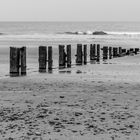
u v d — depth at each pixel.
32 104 14.48
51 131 10.72
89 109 13.54
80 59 33.19
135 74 24.42
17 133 10.52
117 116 12.47
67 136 10.27
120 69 27.88
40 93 17.03
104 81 20.89
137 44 67.88
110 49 41.59
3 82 20.77
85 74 24.58
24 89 18.25
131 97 15.97
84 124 11.48
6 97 16.00
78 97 15.96
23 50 24.80
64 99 15.52
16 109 13.55
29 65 31.80
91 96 16.19
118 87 18.75
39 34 135.62
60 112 13.05
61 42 72.50
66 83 20.17
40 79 21.97
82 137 10.18
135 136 10.30
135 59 39.09
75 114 12.73
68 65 30.48
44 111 13.20
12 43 68.19
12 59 24.70
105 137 10.19
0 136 10.23
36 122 11.69
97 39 88.62
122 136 10.28
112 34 135.62
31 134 10.43
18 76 23.73
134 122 11.73
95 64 32.88
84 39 88.12
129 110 13.39
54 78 22.38
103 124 11.48
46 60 27.89
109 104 14.45
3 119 12.04
